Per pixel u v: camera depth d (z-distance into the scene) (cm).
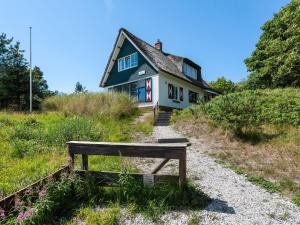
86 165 531
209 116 1241
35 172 599
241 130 979
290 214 443
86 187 491
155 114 1506
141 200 461
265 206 470
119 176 491
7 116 1230
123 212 438
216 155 780
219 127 1064
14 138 873
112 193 491
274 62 1992
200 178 603
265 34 2433
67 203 458
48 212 411
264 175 619
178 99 2261
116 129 1113
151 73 2030
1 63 2789
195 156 778
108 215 418
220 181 586
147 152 489
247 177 611
